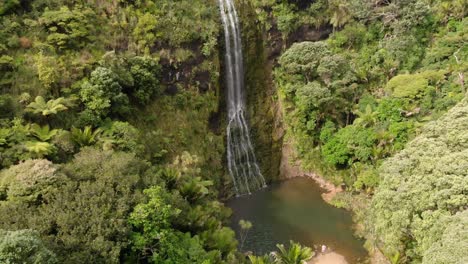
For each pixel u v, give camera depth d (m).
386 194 21.97
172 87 31.86
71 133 23.30
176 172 24.69
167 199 20.00
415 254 21.98
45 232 15.21
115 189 17.91
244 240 28.39
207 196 29.11
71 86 25.58
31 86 24.25
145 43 30.25
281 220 30.78
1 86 23.64
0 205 16.48
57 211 15.94
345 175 34.38
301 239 28.55
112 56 27.23
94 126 25.33
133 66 28.47
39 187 16.98
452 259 15.76
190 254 18.91
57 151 21.78
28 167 17.84
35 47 25.88
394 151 31.22
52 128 24.05
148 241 16.84
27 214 15.66
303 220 30.77
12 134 21.20
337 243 28.05
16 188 16.84
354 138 32.94
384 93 35.59
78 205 16.31
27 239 12.62
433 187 20.34
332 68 34.69
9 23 25.92
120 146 24.55
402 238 22.09
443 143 22.81
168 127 30.62
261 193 34.97
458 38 35.66
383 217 22.59
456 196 18.75
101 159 19.50
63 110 24.62
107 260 15.06
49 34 27.00
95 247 15.09
